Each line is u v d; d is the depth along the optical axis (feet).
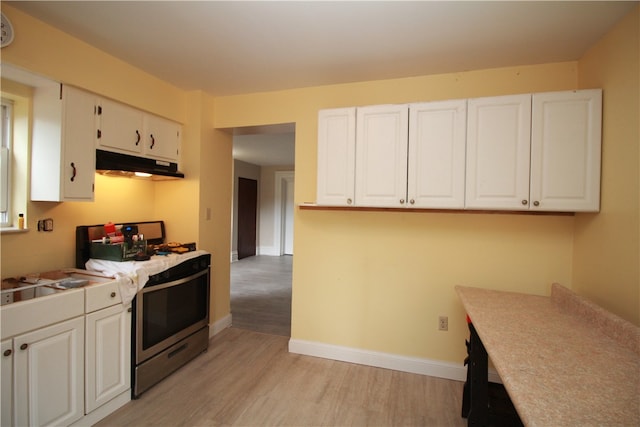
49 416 5.10
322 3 5.17
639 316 4.81
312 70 7.73
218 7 5.32
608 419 2.65
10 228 6.22
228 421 6.00
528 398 2.94
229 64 7.50
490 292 6.40
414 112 6.60
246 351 8.94
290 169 25.30
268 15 5.54
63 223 7.09
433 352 7.84
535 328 4.60
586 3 4.96
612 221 5.46
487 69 7.42
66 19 5.74
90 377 5.73
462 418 6.16
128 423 5.89
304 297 8.82
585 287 6.36
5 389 4.58
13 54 5.40
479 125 6.23
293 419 6.09
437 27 5.79
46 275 6.51
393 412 6.34
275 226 25.77
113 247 7.05
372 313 8.28
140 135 8.00
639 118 4.86
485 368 5.38
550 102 5.90
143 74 7.93
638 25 4.90
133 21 5.78
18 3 5.27
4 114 6.34
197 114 9.24
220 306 10.40
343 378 7.59
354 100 8.39
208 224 9.73
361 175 6.97
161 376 7.25
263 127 9.64
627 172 5.11
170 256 7.80
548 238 7.06
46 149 6.32
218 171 10.14
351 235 8.42
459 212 7.59
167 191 9.56
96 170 7.09
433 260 7.80
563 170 5.86
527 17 5.40
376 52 6.77
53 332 5.14
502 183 6.14
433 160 6.50
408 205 6.67
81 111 6.62
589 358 3.72
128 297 6.36
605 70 5.76
